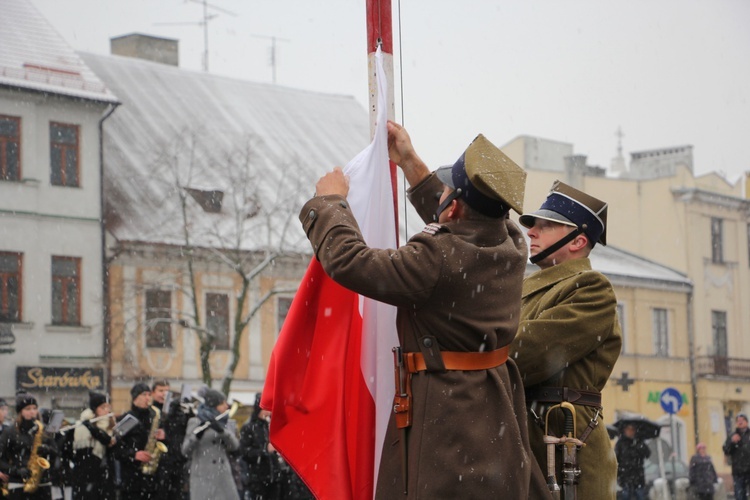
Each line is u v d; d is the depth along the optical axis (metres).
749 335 52.66
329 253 3.62
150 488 11.55
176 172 39.88
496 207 3.74
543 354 4.46
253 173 43.31
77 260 37.53
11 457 11.24
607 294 4.60
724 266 52.28
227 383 36.94
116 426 11.55
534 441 4.55
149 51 47.59
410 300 3.61
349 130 49.50
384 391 3.89
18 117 37.22
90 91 38.78
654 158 52.09
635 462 17.92
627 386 46.78
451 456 3.59
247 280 37.91
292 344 3.86
